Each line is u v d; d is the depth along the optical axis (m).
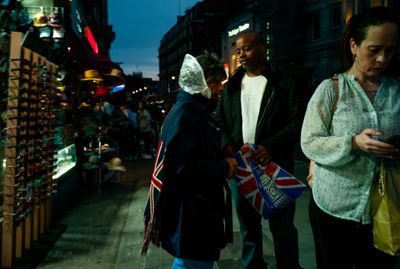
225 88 3.36
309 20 28.38
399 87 2.00
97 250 4.55
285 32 29.77
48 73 4.75
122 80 10.98
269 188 2.85
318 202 2.09
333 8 25.80
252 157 2.89
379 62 1.86
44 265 4.11
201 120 2.28
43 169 4.64
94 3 13.44
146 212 2.36
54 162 5.21
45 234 4.93
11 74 3.86
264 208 2.84
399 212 1.87
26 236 4.34
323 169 2.06
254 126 3.19
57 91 5.54
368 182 1.93
